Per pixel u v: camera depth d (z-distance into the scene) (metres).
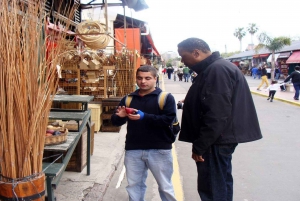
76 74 7.55
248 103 2.59
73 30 8.88
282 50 32.53
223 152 2.51
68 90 7.59
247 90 2.60
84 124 3.73
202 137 2.37
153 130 2.88
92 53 7.86
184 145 6.44
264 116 10.06
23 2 2.00
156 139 2.88
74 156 4.36
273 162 5.20
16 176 1.97
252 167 4.93
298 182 4.30
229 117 2.45
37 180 2.00
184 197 3.85
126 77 7.98
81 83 7.65
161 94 2.89
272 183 4.27
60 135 3.03
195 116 2.55
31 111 1.95
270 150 5.95
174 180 4.37
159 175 2.94
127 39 13.20
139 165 2.97
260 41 28.55
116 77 7.98
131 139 2.94
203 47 2.56
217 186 2.54
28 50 1.94
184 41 2.63
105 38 7.45
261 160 5.31
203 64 2.56
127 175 3.00
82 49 7.85
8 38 1.86
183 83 27.38
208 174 2.54
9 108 1.89
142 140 2.89
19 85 1.90
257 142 6.56
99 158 5.09
